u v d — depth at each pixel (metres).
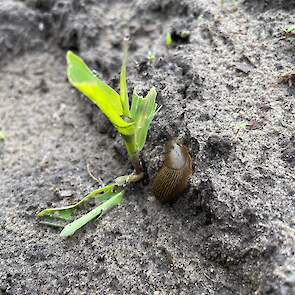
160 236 0.28
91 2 0.40
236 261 0.26
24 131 0.36
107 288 0.27
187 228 0.28
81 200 0.30
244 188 0.27
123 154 0.32
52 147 0.34
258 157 0.28
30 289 0.27
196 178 0.28
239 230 0.26
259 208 0.26
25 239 0.29
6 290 0.27
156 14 0.38
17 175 0.33
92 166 0.32
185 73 0.32
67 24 0.39
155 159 0.29
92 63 0.37
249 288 0.25
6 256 0.28
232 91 0.30
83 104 0.37
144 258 0.27
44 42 0.40
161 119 0.30
